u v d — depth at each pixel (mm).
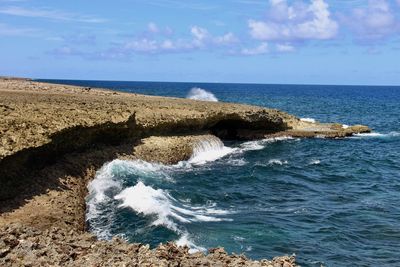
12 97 35312
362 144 52281
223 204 25766
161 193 25891
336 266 17656
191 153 38594
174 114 40312
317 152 45969
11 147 19828
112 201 23891
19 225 14984
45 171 22844
